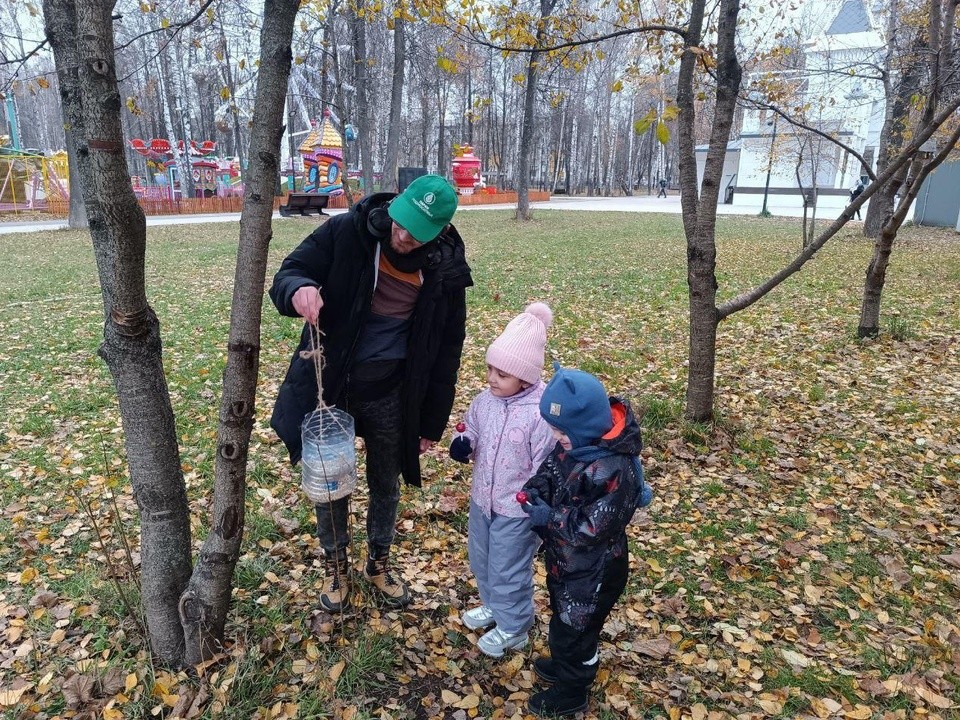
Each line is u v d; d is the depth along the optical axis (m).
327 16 9.59
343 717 2.44
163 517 2.40
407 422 2.75
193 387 5.93
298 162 40.81
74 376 6.30
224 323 8.46
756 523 3.94
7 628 2.85
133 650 2.67
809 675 2.75
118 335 2.20
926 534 3.84
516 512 2.62
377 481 2.88
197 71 35.66
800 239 17.73
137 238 2.08
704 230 4.83
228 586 2.47
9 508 3.86
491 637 2.78
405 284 2.62
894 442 5.02
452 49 7.13
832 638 3.00
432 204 2.28
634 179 76.56
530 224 23.00
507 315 9.02
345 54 19.11
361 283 2.51
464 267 2.65
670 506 4.11
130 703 2.43
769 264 13.39
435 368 2.77
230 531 2.38
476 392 6.10
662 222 23.81
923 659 2.84
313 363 2.60
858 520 4.01
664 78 6.88
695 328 5.04
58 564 3.34
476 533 2.79
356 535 3.60
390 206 2.38
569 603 2.33
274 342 7.53
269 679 2.54
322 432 2.41
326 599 2.97
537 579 3.32
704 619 3.10
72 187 20.56
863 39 18.78
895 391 6.03
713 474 4.52
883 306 9.27
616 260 14.01
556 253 15.15
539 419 2.59
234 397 2.23
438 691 2.61
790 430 5.23
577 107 51.38
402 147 58.28
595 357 7.11
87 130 1.90
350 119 29.89
